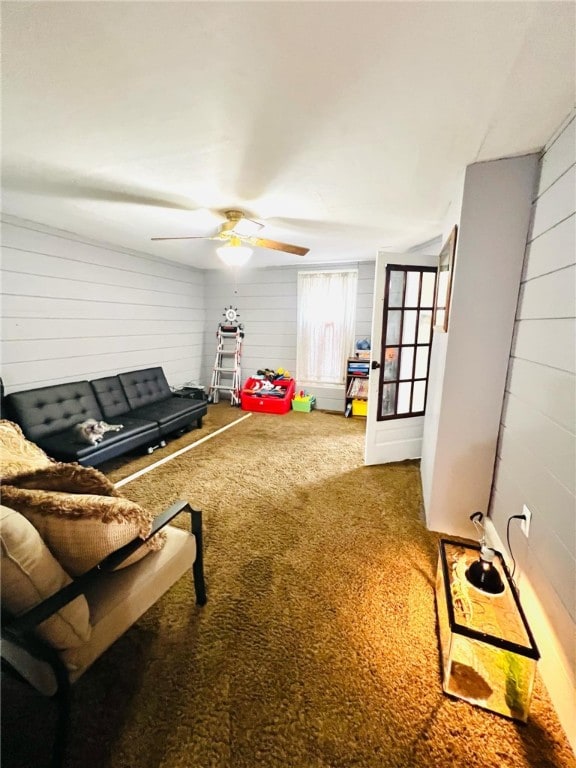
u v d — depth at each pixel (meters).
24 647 0.87
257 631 1.42
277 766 0.99
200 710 1.13
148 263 4.32
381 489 2.67
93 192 2.21
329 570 1.78
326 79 1.15
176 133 1.51
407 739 1.06
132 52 1.05
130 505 1.14
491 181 1.72
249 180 2.01
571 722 1.07
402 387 3.21
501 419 1.90
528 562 1.47
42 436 2.78
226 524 2.18
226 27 0.95
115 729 1.08
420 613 1.52
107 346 3.80
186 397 4.54
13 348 2.86
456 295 1.86
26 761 1.00
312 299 5.07
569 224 1.29
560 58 1.03
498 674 1.13
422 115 1.36
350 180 1.99
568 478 1.19
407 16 0.91
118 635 1.11
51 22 0.94
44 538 1.06
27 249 2.90
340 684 1.22
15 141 1.58
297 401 5.03
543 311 1.47
